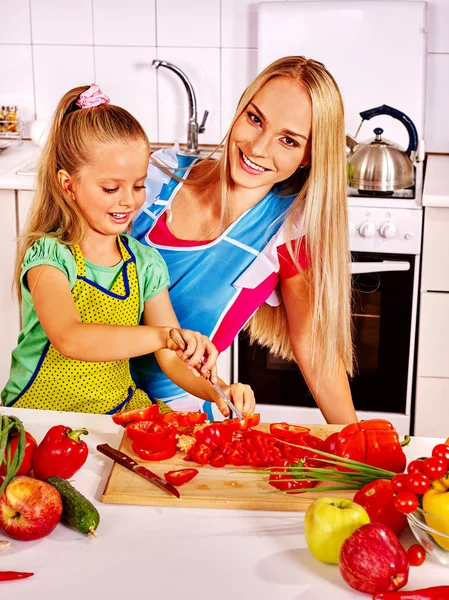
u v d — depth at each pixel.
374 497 1.14
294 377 2.83
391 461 1.27
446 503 1.03
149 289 1.73
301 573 1.07
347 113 3.10
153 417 1.42
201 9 3.11
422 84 3.05
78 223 1.59
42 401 1.65
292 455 1.31
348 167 2.71
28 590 1.02
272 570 1.07
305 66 1.65
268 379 2.84
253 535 1.15
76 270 1.59
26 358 1.66
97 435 1.42
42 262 1.54
